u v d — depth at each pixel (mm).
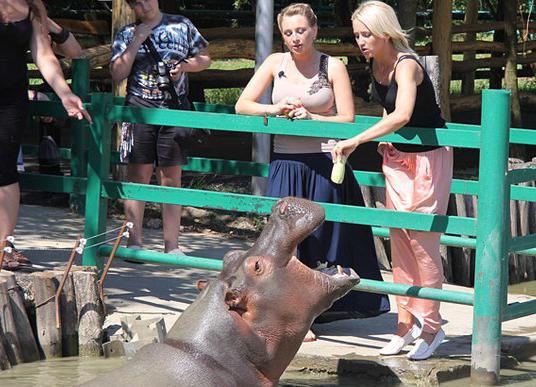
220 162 7680
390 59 5762
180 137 7602
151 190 6719
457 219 5766
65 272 6227
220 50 12719
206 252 8820
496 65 16203
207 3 20047
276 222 3490
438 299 5855
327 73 6207
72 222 9609
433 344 5992
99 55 11164
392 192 6055
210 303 3449
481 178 5711
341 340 6402
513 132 6773
